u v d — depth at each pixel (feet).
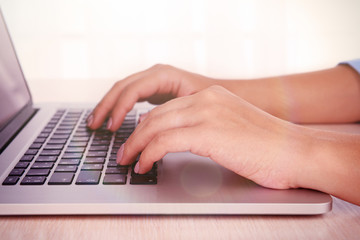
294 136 1.18
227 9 3.71
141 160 1.16
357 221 0.99
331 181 1.07
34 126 1.69
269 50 3.88
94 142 1.48
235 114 1.23
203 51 3.82
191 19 3.72
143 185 1.10
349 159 1.10
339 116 1.96
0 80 1.58
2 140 1.46
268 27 3.81
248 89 1.97
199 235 0.92
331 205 1.03
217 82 1.98
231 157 1.14
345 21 3.83
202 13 3.71
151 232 0.93
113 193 1.04
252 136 1.16
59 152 1.35
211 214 1.02
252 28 3.80
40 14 3.54
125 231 0.93
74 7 3.56
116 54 3.74
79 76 3.74
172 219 1.00
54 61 3.68
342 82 2.00
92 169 1.19
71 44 3.66
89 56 3.71
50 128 1.66
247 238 0.91
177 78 1.85
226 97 1.32
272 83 2.02
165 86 1.83
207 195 1.04
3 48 1.71
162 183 1.12
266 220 1.00
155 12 3.66
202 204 0.99
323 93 1.96
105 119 1.79
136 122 1.79
